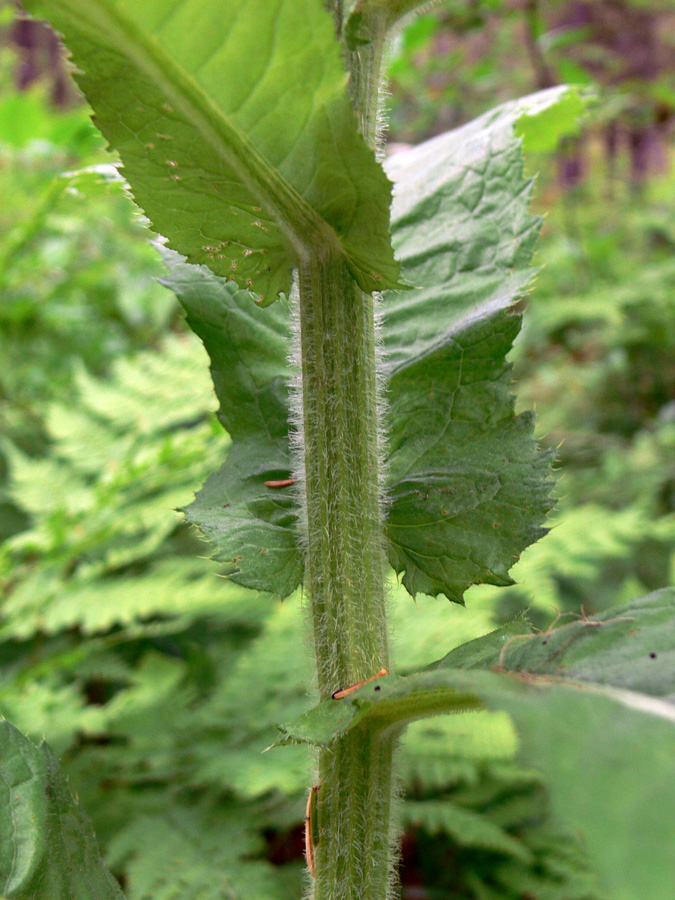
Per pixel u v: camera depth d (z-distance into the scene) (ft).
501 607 1.58
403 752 0.50
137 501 1.53
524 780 1.25
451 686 0.35
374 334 0.47
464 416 0.50
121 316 2.52
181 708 1.34
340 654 0.45
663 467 2.09
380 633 0.46
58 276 2.20
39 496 1.50
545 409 2.50
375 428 0.47
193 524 0.48
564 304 2.40
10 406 1.96
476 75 2.67
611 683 0.36
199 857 1.06
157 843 1.08
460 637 1.23
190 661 1.58
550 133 0.71
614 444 2.31
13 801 0.48
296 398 0.51
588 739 0.28
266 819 1.17
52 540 1.23
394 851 0.48
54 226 2.02
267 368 0.53
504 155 0.56
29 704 1.26
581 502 2.05
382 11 0.44
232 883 1.01
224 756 1.20
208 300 0.53
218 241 0.44
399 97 3.03
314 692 0.49
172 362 1.64
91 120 0.38
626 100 2.60
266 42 0.34
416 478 0.50
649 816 0.24
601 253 2.90
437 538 0.48
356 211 0.41
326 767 0.46
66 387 2.03
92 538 1.29
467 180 0.56
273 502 0.49
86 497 1.42
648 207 3.43
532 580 1.44
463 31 2.47
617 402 2.54
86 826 0.50
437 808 1.16
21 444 1.98
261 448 0.51
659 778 0.26
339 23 0.42
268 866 1.07
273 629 1.39
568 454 2.30
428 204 0.57
